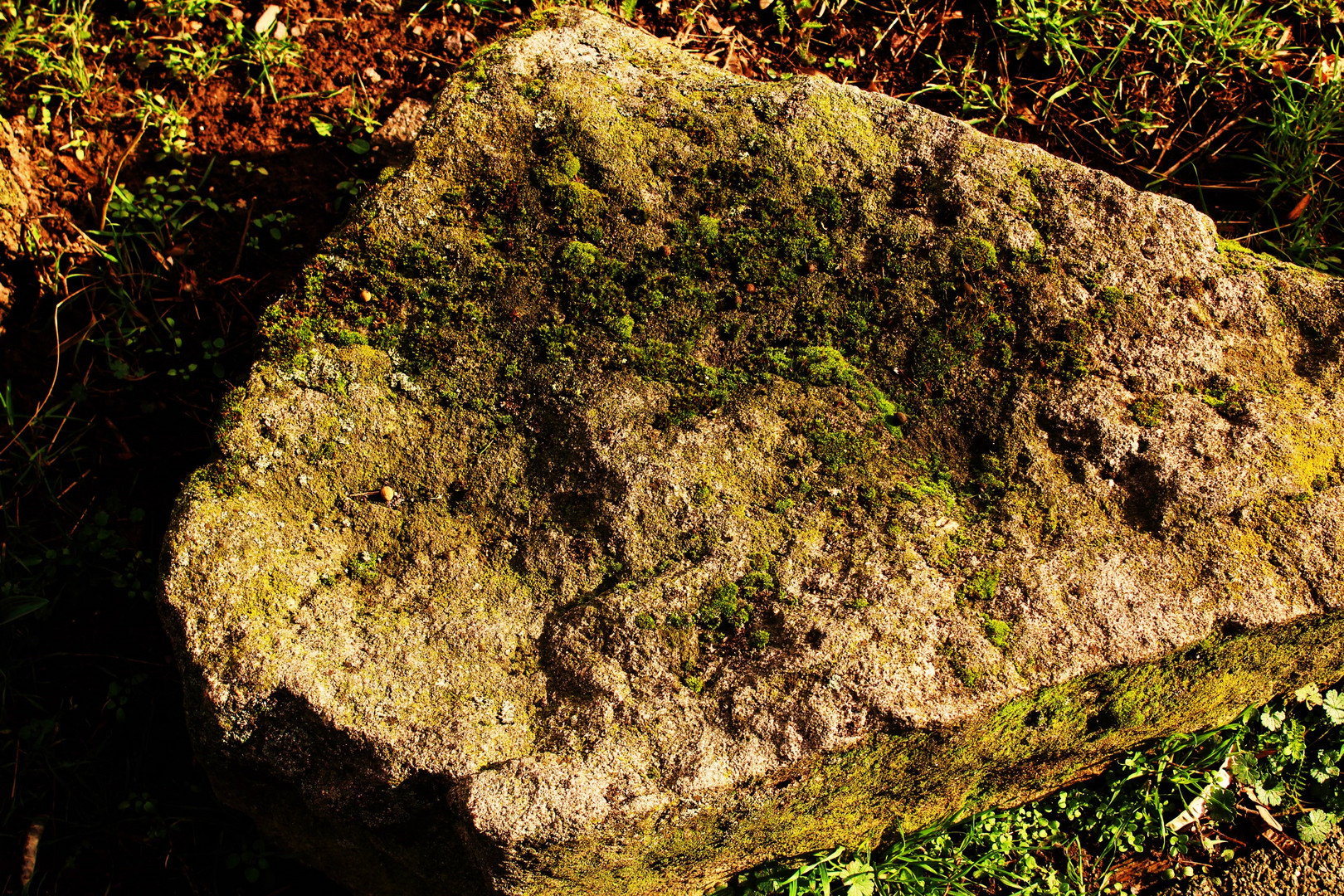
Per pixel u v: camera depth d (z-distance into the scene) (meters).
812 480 1.96
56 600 2.58
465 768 1.76
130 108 2.91
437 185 2.04
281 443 1.96
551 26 2.27
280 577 1.90
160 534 2.65
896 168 2.09
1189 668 1.96
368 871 2.05
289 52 2.96
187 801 2.50
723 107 2.11
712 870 2.12
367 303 2.03
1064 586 1.87
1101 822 2.55
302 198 2.86
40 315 2.72
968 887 2.49
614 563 1.92
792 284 2.04
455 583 1.94
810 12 3.10
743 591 1.87
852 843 2.26
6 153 2.73
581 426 1.98
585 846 1.75
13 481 2.64
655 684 1.82
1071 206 2.07
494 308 2.03
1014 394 1.99
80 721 2.54
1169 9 3.02
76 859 2.45
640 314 2.03
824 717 1.77
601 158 2.05
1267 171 2.99
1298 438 1.98
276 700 1.79
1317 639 2.01
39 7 2.92
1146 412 1.97
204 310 2.78
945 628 1.83
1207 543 1.91
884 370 2.02
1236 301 2.07
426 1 3.06
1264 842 2.57
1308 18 3.07
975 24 3.08
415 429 2.01
